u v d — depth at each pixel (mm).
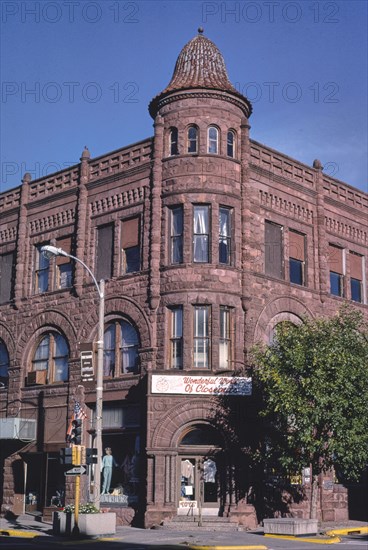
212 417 31141
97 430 26453
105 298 35062
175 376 31328
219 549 22312
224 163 33688
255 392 31812
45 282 38906
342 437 28141
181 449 30969
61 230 38344
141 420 31922
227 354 32406
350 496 37125
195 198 33000
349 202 40969
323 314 37375
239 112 34969
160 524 29906
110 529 26172
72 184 38438
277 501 32500
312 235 38000
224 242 33406
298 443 28500
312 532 27047
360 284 41062
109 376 34438
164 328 32344
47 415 36500
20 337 38844
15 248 40562
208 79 35438
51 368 37281
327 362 28500
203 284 32156
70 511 26219
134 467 32562
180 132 34031
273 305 34656
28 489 37000
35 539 25500
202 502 30891
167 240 33219
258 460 30422
